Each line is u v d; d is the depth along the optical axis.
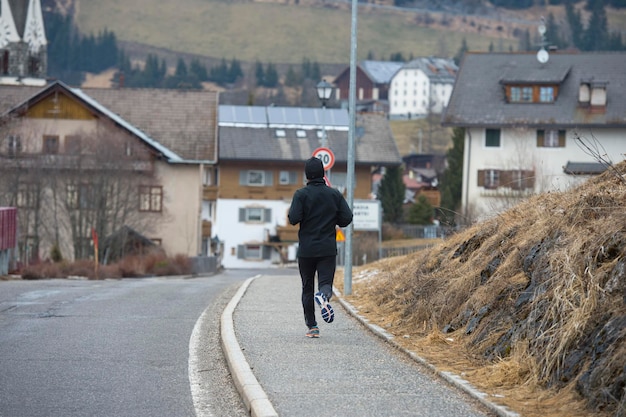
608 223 19.14
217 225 161.62
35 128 118.00
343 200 25.09
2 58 163.25
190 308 34.94
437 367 20.02
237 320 29.14
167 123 137.12
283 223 162.62
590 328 16.81
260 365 20.88
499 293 22.12
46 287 46.09
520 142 127.31
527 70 141.25
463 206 123.56
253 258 162.00
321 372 20.03
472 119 136.50
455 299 24.58
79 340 25.72
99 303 36.16
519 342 18.94
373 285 37.69
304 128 168.00
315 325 25.30
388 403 16.98
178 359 22.98
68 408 17.50
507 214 27.61
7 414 16.97
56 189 107.75
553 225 22.11
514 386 17.75
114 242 108.44
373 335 25.78
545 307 19.08
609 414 14.78
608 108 135.50
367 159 165.50
